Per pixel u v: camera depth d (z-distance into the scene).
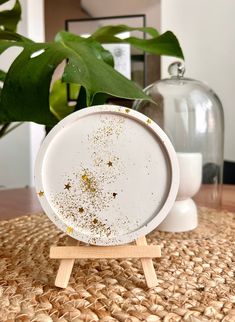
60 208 0.18
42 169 0.18
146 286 0.18
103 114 0.18
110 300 0.17
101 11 0.93
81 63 0.19
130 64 0.87
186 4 0.86
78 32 0.96
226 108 0.85
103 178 0.18
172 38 0.29
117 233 0.18
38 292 0.18
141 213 0.19
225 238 0.27
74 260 0.20
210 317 0.15
